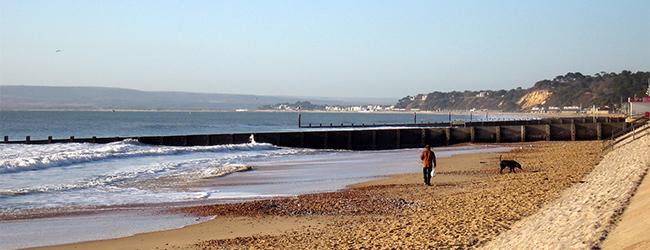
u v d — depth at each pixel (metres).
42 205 14.61
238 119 165.88
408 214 13.11
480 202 13.73
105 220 12.79
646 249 5.94
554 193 14.24
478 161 28.11
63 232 11.55
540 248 7.66
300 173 23.36
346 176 22.25
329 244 9.95
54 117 151.88
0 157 26.67
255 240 10.66
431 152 18.66
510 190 15.61
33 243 10.61
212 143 40.34
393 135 46.12
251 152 36.72
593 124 50.31
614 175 15.49
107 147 32.78
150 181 20.08
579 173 19.05
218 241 10.62
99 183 19.11
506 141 50.00
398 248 9.18
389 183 19.64
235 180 20.80
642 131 34.41
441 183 19.05
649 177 12.56
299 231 11.49
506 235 9.40
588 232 7.68
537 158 28.28
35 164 23.28
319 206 14.47
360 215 13.23
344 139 44.34
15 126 85.00
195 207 14.38
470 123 76.50
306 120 166.75
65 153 28.03
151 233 11.48
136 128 84.50
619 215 8.47
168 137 38.41
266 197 16.55
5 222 12.44
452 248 8.91
